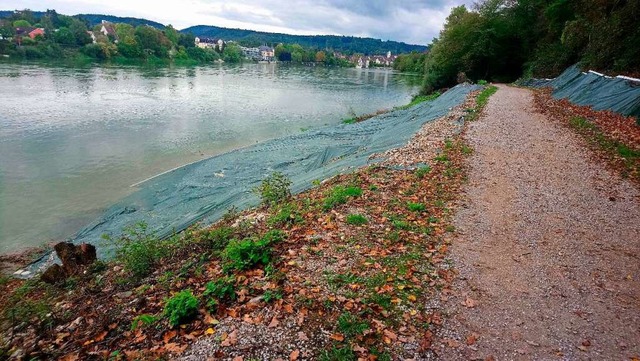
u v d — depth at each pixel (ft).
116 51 300.61
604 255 21.08
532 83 114.32
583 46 99.66
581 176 33.60
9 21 326.44
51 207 46.88
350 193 29.35
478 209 26.91
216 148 75.82
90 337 16.12
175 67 298.56
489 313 16.28
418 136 49.60
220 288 17.60
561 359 13.91
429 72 173.17
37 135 76.69
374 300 16.80
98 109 106.52
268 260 20.08
